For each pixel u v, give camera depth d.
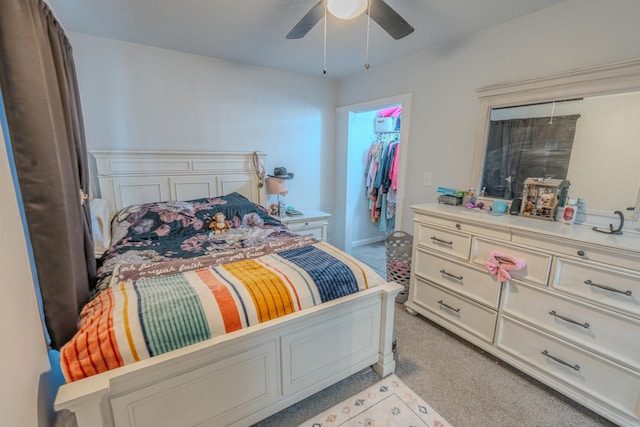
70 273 1.21
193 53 2.79
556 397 1.61
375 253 4.12
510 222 1.78
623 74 1.55
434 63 2.55
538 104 1.92
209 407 1.23
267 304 1.33
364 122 4.14
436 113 2.57
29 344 1.03
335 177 3.95
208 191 3.03
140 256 1.88
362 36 2.32
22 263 1.04
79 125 1.79
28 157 1.06
